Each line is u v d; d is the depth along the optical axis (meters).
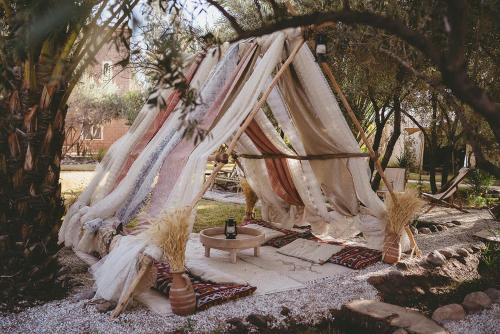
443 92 2.07
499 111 1.52
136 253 3.80
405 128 17.22
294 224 7.01
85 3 2.27
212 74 4.95
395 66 6.50
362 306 3.83
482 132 8.33
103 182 5.68
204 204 10.08
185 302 3.64
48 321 3.55
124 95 16.41
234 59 4.93
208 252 5.47
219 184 12.48
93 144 22.19
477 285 4.91
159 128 5.40
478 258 5.76
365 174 5.46
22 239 3.85
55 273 4.11
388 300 4.36
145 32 2.24
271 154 6.35
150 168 4.80
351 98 8.82
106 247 4.61
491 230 7.02
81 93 15.73
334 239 6.35
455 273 5.20
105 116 16.67
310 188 6.00
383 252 5.28
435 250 5.59
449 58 1.51
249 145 6.62
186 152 4.52
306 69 4.86
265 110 9.92
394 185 9.95
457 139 10.43
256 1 2.82
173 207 3.96
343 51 5.73
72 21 2.91
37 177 3.84
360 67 7.20
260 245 5.90
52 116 3.85
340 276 4.83
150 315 3.67
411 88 7.68
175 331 3.40
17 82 3.69
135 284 3.64
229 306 3.89
